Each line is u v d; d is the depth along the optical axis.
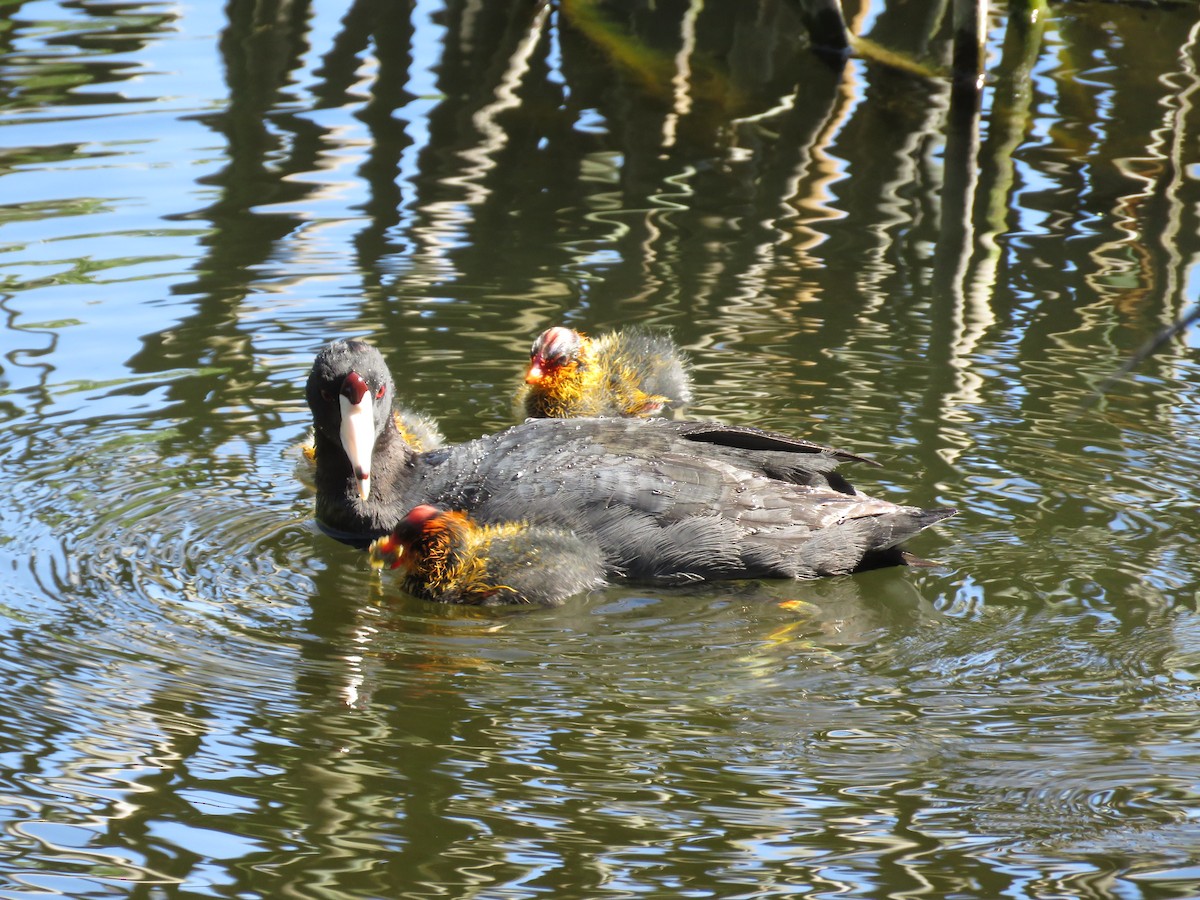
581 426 11.37
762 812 7.84
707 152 18.73
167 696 8.95
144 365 13.55
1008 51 21.98
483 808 7.90
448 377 13.64
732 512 10.52
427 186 17.59
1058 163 18.33
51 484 11.53
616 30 22.62
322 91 20.39
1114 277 15.28
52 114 19.30
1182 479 11.46
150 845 7.61
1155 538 10.67
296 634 9.78
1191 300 14.70
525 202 17.23
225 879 7.35
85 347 13.84
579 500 10.62
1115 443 12.05
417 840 7.66
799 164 18.38
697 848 7.57
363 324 14.42
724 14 23.12
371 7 23.61
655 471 10.67
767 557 10.42
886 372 13.39
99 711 8.77
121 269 15.39
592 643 9.66
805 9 21.75
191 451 12.19
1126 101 20.17
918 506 11.14
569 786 8.09
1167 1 23.62
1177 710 8.66
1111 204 17.16
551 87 20.67
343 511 11.30
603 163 18.33
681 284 15.27
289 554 10.95
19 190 17.16
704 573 10.44
